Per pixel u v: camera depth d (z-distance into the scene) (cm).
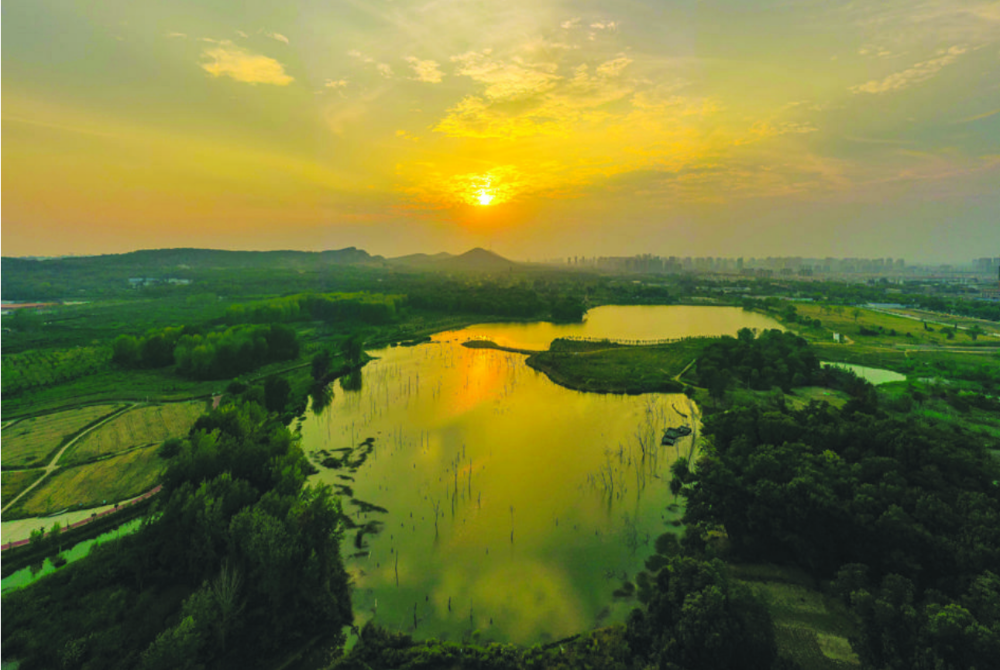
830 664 3628
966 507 4016
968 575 3528
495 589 4622
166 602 4291
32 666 3600
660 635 3634
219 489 5000
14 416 9019
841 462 4903
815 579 4566
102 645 3697
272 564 4075
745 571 4728
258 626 4066
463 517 5809
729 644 3222
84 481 6462
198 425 6756
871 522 4131
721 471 5081
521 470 7019
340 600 4466
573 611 4338
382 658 3803
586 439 8194
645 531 5538
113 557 4662
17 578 4672
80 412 9325
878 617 3347
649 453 7575
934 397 9425
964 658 2886
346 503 6116
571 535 5456
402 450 7731
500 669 3669
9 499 5997
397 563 4988
